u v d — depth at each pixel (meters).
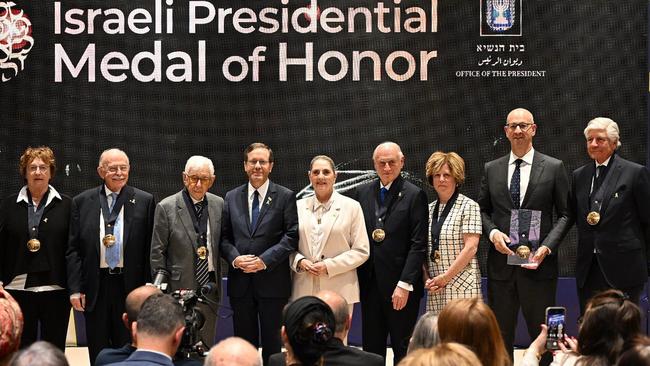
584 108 7.23
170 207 5.88
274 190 5.90
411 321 5.86
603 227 5.82
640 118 7.21
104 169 5.98
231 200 5.93
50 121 7.26
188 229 5.84
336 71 7.29
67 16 7.26
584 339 3.64
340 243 5.82
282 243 5.74
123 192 6.00
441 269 5.87
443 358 2.47
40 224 5.94
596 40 7.22
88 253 5.89
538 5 7.23
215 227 5.90
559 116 7.24
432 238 5.91
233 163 7.31
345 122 7.29
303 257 5.82
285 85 7.29
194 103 7.30
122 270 5.90
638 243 5.82
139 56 7.29
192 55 7.30
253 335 5.86
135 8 7.29
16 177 7.25
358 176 7.28
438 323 3.38
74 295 5.84
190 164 5.86
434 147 7.27
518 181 6.00
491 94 7.25
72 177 7.27
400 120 7.27
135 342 3.72
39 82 7.25
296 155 7.30
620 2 7.21
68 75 7.26
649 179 5.81
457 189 5.99
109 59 7.28
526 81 7.25
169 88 7.30
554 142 7.25
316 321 3.41
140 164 7.29
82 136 7.27
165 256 5.84
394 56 7.27
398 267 5.86
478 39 7.25
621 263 5.79
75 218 5.98
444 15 7.25
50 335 5.97
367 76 7.29
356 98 7.29
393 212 5.90
